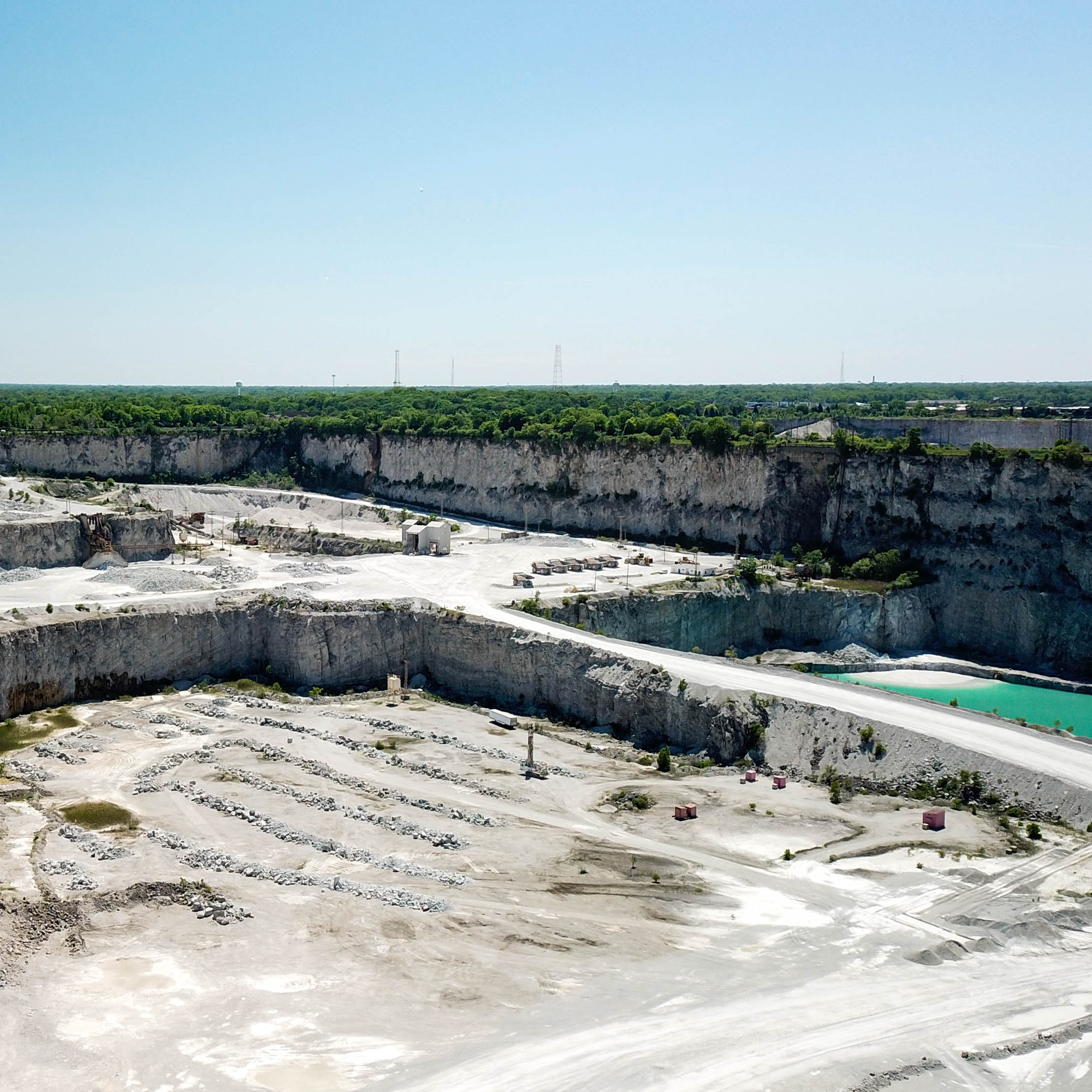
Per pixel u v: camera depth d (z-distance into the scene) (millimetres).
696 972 67875
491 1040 60875
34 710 122750
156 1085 56844
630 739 118750
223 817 92000
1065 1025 62031
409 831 89188
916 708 108125
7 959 67688
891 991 65438
